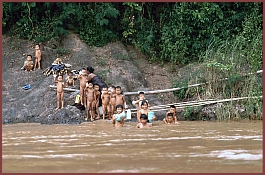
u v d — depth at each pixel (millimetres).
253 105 17266
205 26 22688
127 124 15797
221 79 18297
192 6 22750
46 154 9125
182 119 17797
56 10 23578
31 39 22922
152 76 22344
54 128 14547
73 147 10000
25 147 10172
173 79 21672
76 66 21578
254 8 22156
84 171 7473
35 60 21453
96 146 10070
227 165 7777
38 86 19828
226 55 19328
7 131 13781
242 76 18188
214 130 13305
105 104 17484
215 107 17547
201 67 19125
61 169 7672
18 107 18453
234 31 22609
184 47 22438
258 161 8086
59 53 22359
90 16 23469
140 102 16156
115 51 22797
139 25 23891
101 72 20953
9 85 20188
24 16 22953
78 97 18266
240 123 15750
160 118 17859
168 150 9344
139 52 23875
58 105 18031
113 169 7566
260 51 19016
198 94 18406
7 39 22891
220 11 22438
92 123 16219
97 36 23359
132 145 10117
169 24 23188
